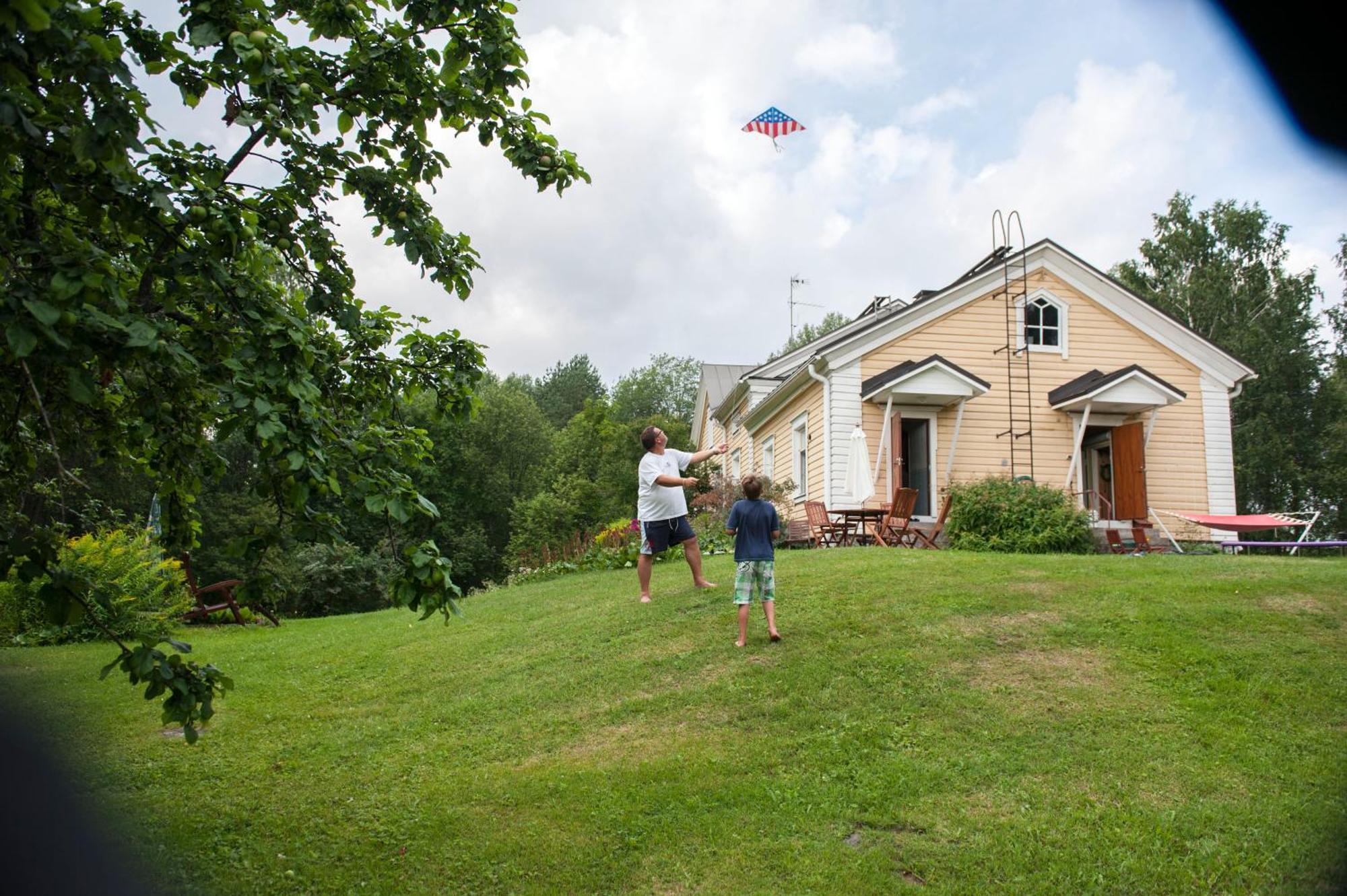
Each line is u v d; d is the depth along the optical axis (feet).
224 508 99.96
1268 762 16.97
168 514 16.31
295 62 13.42
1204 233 108.68
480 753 19.71
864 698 20.67
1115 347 56.75
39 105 9.26
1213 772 16.69
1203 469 56.18
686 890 13.74
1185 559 33.86
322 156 14.12
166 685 12.31
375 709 23.59
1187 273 110.11
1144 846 14.26
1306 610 25.30
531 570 50.96
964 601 27.04
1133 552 46.80
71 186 10.46
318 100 12.96
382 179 14.58
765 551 24.81
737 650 24.29
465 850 15.26
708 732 19.60
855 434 49.78
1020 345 55.62
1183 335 57.11
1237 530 54.80
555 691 23.03
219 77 12.33
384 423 17.01
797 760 17.95
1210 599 26.48
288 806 17.42
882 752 18.10
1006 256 56.08
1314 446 104.63
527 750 19.65
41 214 11.03
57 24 8.84
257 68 11.34
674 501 30.63
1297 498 105.50
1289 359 104.73
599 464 144.15
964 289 55.26
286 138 12.03
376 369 17.19
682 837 15.25
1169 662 22.07
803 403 61.00
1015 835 14.78
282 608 91.71
